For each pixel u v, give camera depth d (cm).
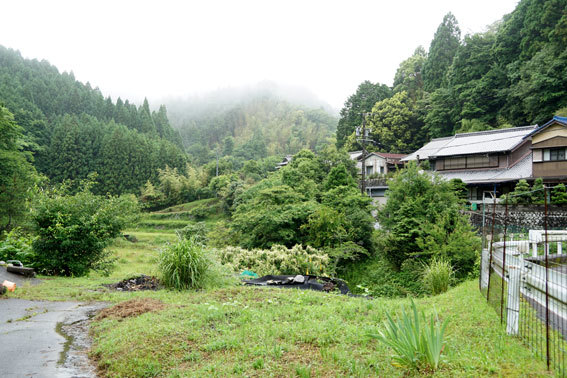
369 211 2127
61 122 7600
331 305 678
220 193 4872
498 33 3728
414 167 1753
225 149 12119
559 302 436
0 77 8738
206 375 377
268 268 1452
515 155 2548
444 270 1057
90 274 1338
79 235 1203
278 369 383
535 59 2992
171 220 5034
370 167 3750
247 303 691
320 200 2512
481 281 727
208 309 618
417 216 1591
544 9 3117
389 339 398
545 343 388
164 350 450
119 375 397
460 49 3881
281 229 2031
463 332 463
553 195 1833
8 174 2509
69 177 6438
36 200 1227
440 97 3969
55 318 639
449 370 348
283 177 2920
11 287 838
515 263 570
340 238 1862
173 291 850
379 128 4428
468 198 2608
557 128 2167
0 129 2578
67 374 410
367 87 5309
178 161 7506
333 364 387
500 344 399
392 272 1596
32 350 479
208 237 2556
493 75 3484
